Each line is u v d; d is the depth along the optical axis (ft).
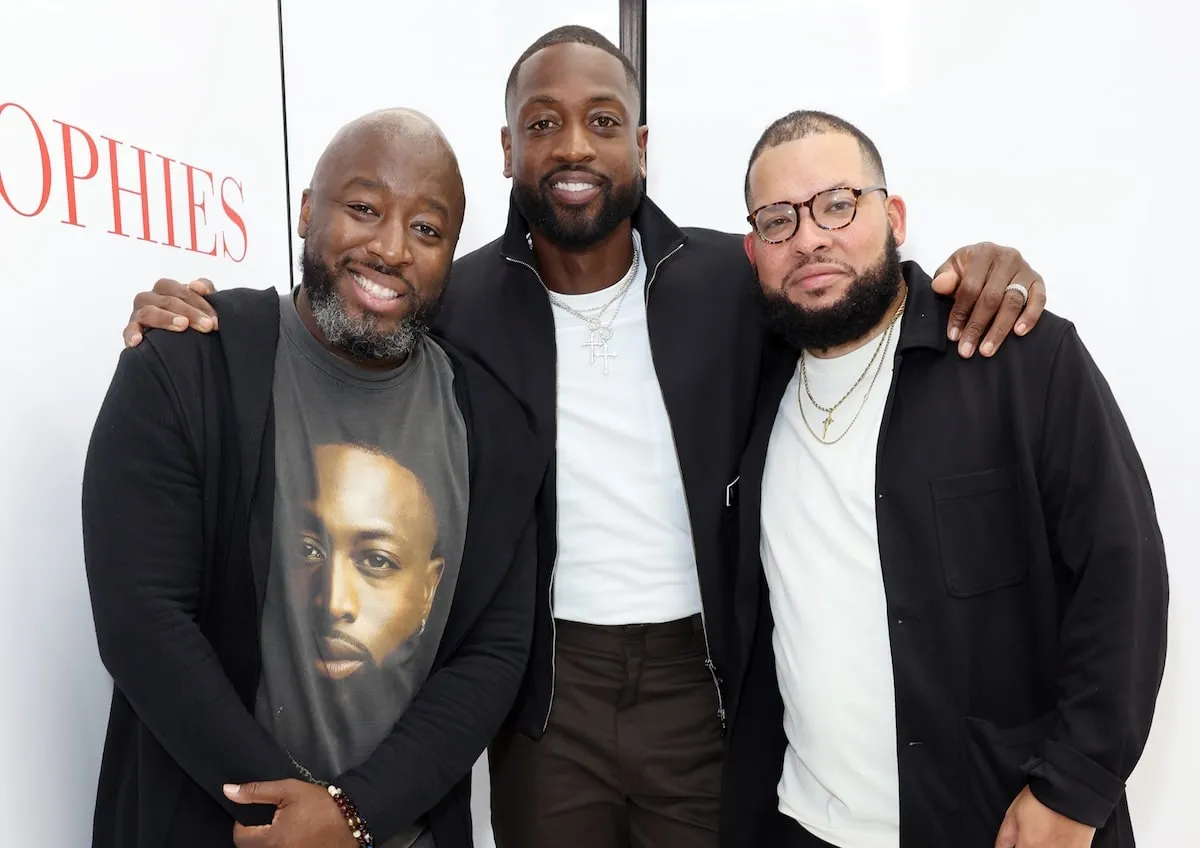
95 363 5.72
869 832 4.99
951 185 8.42
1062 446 4.64
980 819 4.75
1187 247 8.01
